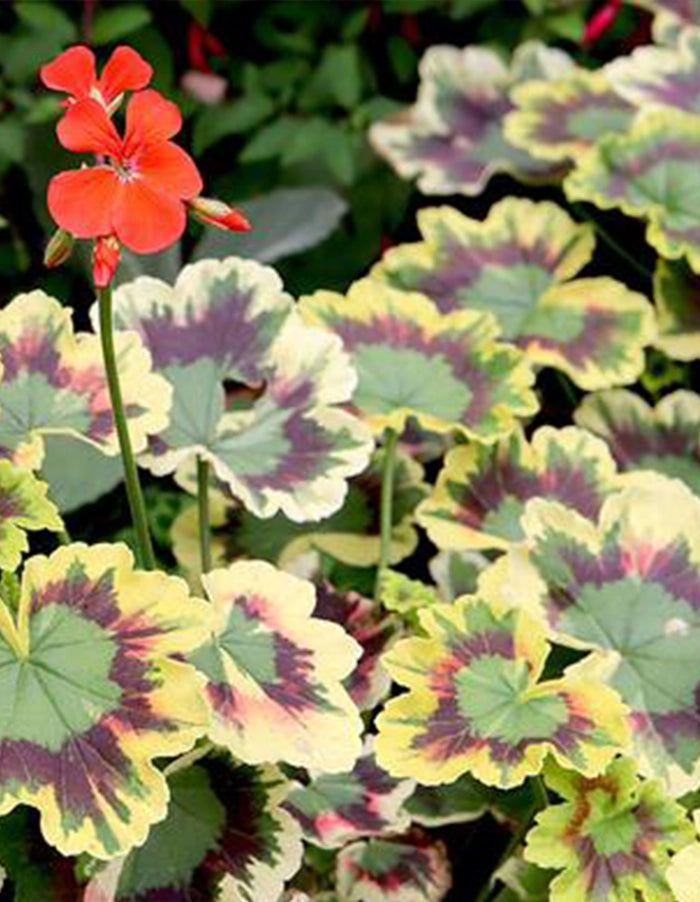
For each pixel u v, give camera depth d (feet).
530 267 4.05
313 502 3.46
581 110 4.27
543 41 4.79
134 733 3.12
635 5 4.76
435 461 4.10
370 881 3.51
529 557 3.50
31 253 4.73
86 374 3.47
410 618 3.58
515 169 4.29
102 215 3.06
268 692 3.26
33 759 3.10
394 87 4.91
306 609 3.34
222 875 3.31
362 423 3.54
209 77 4.82
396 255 4.06
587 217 4.28
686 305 4.07
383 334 3.77
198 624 3.18
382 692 3.51
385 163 4.75
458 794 3.59
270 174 4.84
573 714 3.27
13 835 3.35
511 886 3.46
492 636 3.34
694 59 4.25
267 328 3.61
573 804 3.30
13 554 3.22
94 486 4.09
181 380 3.58
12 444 3.40
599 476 3.72
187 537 3.89
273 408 3.56
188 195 3.09
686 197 4.04
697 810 3.29
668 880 3.22
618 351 3.93
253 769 3.37
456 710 3.28
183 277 3.64
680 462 3.94
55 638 3.17
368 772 3.49
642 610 3.47
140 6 4.78
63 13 4.71
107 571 3.20
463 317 3.79
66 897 3.32
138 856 3.32
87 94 3.14
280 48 4.85
